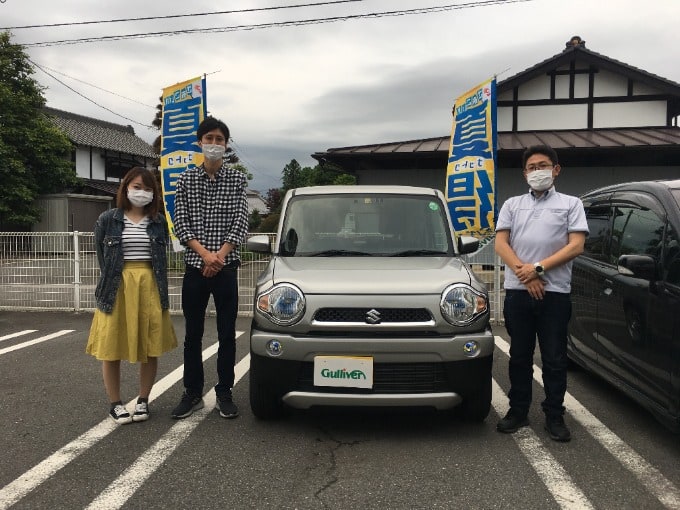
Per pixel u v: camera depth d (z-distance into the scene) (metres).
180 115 7.93
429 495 2.76
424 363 3.32
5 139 21.91
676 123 15.20
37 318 8.09
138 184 3.66
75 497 2.72
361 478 2.95
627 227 3.96
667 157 12.53
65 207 23.19
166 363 5.51
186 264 3.88
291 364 3.34
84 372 5.12
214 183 3.90
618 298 3.80
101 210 25.20
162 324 3.78
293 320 3.33
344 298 3.31
